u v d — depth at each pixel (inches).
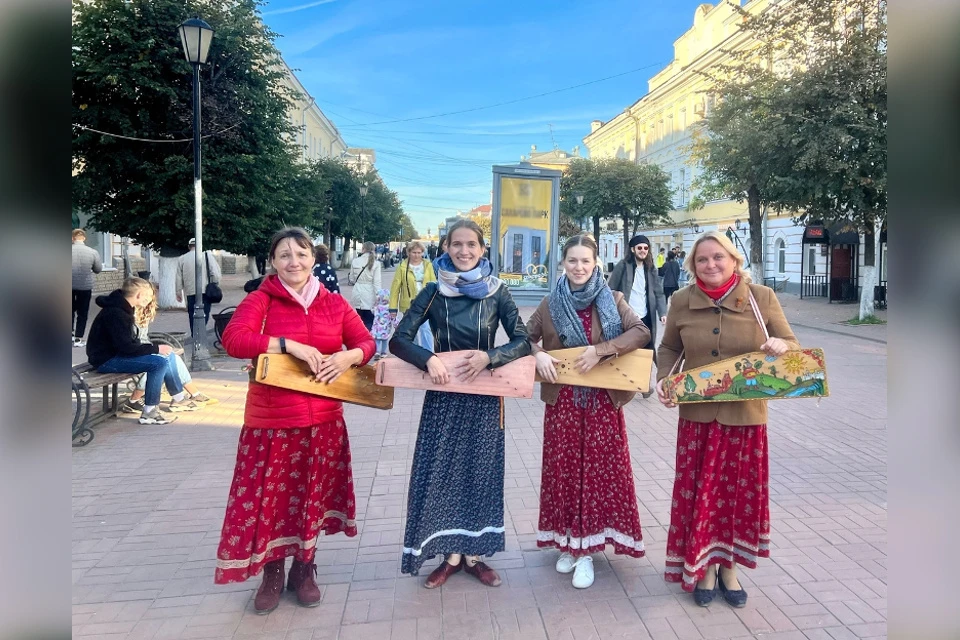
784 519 157.6
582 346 124.8
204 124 554.6
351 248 2039.9
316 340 117.3
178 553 143.7
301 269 115.8
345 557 140.6
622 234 1919.3
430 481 121.3
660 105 1648.6
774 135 565.3
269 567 120.9
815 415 259.6
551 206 601.0
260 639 110.4
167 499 174.9
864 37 540.4
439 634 111.3
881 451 212.4
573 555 127.5
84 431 225.3
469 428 122.5
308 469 117.0
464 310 122.0
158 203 553.0
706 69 1317.7
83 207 564.4
